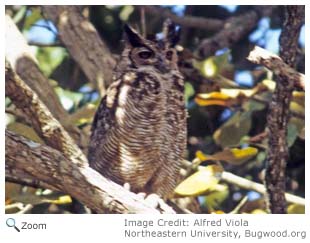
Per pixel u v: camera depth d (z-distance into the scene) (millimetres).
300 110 16438
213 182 16188
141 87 16406
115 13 16891
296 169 16656
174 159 16453
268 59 16031
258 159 16656
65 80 16812
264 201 16344
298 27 16078
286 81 16062
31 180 16141
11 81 15953
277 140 16141
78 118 16469
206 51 16703
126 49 16469
